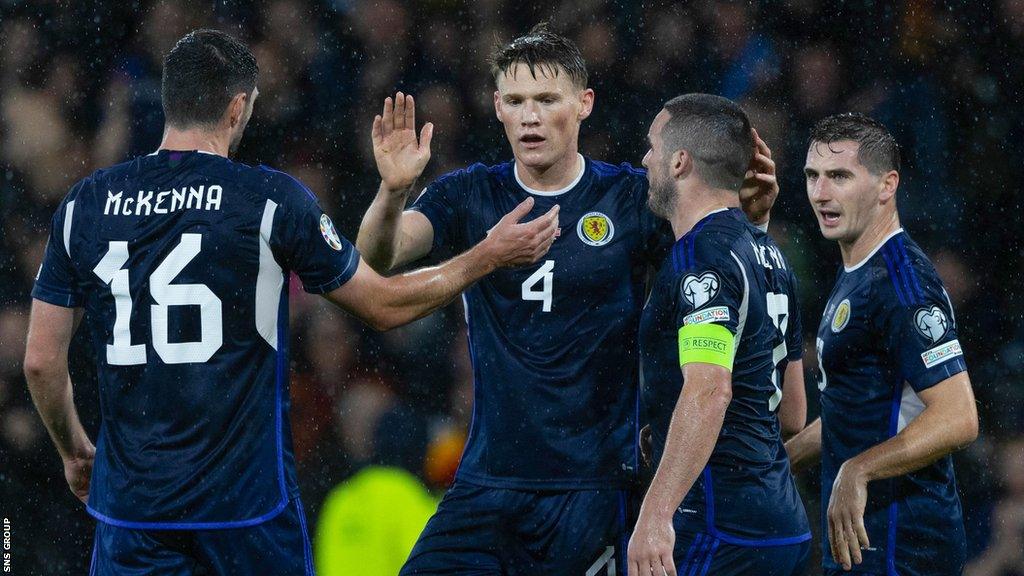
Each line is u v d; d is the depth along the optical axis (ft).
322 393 87.25
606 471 46.24
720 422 38.63
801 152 101.50
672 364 41.63
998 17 100.83
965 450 87.86
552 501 46.29
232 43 40.32
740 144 42.45
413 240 46.21
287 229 38.45
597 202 46.57
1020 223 98.12
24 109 94.53
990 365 93.76
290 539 39.68
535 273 45.65
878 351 44.78
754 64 103.91
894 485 44.24
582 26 105.50
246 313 38.47
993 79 100.94
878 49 102.94
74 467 43.88
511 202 47.14
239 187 38.42
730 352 39.27
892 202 45.62
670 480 38.22
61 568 78.84
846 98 102.83
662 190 43.16
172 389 38.24
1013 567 82.74
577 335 45.78
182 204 38.24
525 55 45.32
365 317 40.29
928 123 101.24
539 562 47.16
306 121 102.06
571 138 46.29
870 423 44.98
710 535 41.22
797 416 49.98
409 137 42.83
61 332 39.93
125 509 38.50
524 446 46.11
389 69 103.76
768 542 41.57
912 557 44.29
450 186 48.14
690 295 39.78
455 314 90.58
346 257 39.40
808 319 95.50
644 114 104.58
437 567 47.14
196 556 39.09
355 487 84.94
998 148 99.91
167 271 38.06
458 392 89.10
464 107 104.01
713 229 41.19
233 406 38.50
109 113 96.22
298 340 88.22
